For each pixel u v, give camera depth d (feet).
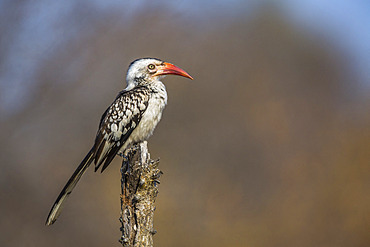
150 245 20.26
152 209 20.62
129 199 20.54
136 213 20.29
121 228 20.57
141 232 20.15
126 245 20.17
